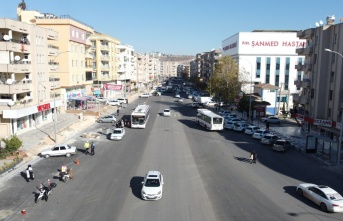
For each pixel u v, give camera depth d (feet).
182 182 91.25
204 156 121.19
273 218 69.41
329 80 153.99
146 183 80.89
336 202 71.92
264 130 160.66
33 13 213.46
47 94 174.91
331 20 160.04
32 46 157.17
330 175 101.65
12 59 141.59
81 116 196.54
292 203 77.77
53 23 213.66
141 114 177.06
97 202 76.48
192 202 77.25
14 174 96.12
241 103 239.91
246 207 74.84
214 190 85.46
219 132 173.37
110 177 94.79
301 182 93.91
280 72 325.01
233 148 136.46
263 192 84.74
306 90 180.24
